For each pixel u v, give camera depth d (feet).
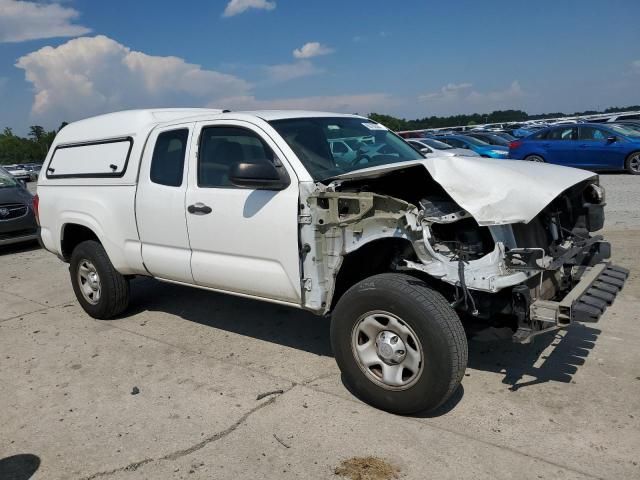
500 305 11.18
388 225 11.47
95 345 16.92
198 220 14.76
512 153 57.77
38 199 20.44
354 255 12.72
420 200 12.26
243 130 14.26
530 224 11.83
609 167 51.96
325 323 17.70
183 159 15.43
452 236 11.74
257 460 10.55
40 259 30.81
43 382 14.53
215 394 13.29
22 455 11.24
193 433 11.64
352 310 11.84
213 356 15.58
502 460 10.08
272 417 12.05
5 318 20.16
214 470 10.35
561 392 12.37
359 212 11.81
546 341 15.02
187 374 14.49
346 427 11.46
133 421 12.28
